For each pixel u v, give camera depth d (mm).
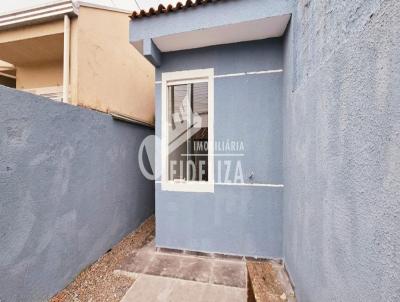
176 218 3867
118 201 4230
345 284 1382
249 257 3561
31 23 3865
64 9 3611
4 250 2096
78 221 3117
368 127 1146
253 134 3553
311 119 2062
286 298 2613
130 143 4723
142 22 3449
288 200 3039
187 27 3246
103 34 4324
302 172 2354
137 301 2645
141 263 3510
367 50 1156
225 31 3260
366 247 1156
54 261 2688
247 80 3564
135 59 5449
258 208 3533
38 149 2459
